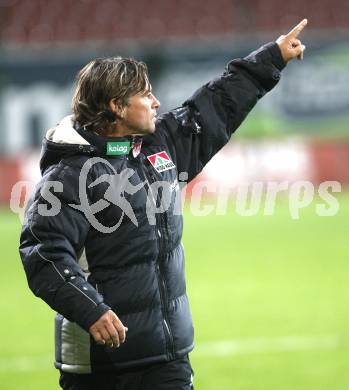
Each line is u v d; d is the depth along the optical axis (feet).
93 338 46.98
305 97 258.78
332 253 160.97
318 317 110.52
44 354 96.58
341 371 84.94
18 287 140.05
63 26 306.76
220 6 306.35
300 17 301.43
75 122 48.91
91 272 48.16
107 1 311.47
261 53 54.80
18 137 261.44
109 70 48.08
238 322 109.60
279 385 80.84
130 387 48.44
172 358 48.65
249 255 162.91
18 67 261.03
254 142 248.11
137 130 49.19
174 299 49.32
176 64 264.31
